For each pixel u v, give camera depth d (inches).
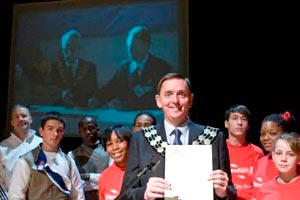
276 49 171.3
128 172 64.7
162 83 65.7
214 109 175.5
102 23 189.8
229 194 60.1
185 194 58.9
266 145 100.4
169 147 61.7
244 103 173.0
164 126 66.7
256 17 174.1
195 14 179.6
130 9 187.2
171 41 180.5
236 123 110.2
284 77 169.6
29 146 132.6
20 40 198.8
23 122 133.5
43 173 98.9
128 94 183.5
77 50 191.5
